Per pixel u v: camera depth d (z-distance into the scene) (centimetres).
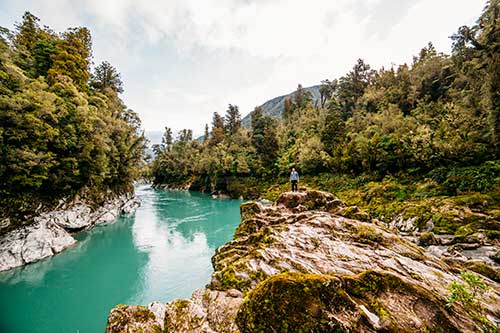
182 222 2706
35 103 1653
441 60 3888
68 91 2244
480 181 1833
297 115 6569
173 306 589
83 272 1459
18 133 1520
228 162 5144
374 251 781
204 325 520
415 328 371
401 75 4550
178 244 1970
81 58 3158
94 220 2447
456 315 413
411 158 2567
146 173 8788
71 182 2170
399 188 2341
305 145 4275
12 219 1579
